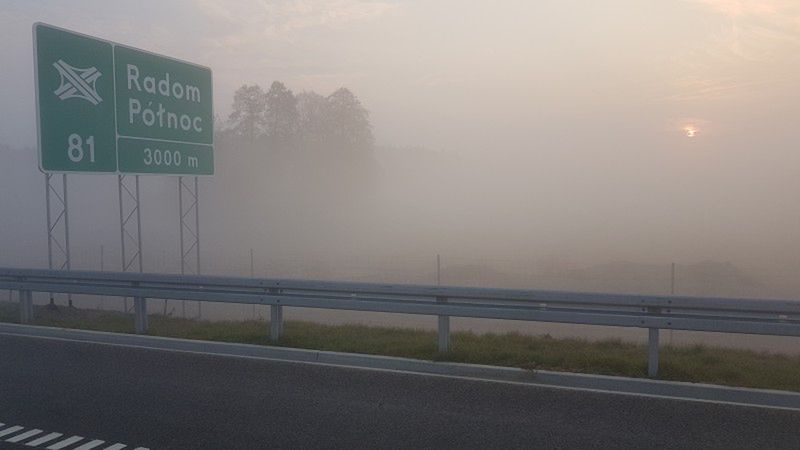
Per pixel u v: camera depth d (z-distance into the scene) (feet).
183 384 30.27
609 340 35.91
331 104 182.60
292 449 22.16
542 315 31.63
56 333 41.93
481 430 23.84
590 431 23.65
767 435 23.15
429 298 34.96
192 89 61.36
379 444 22.54
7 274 45.24
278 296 37.11
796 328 28.32
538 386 29.22
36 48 49.47
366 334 38.17
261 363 34.04
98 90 53.52
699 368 29.53
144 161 57.16
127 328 41.96
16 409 26.63
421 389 29.04
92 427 24.41
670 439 22.81
